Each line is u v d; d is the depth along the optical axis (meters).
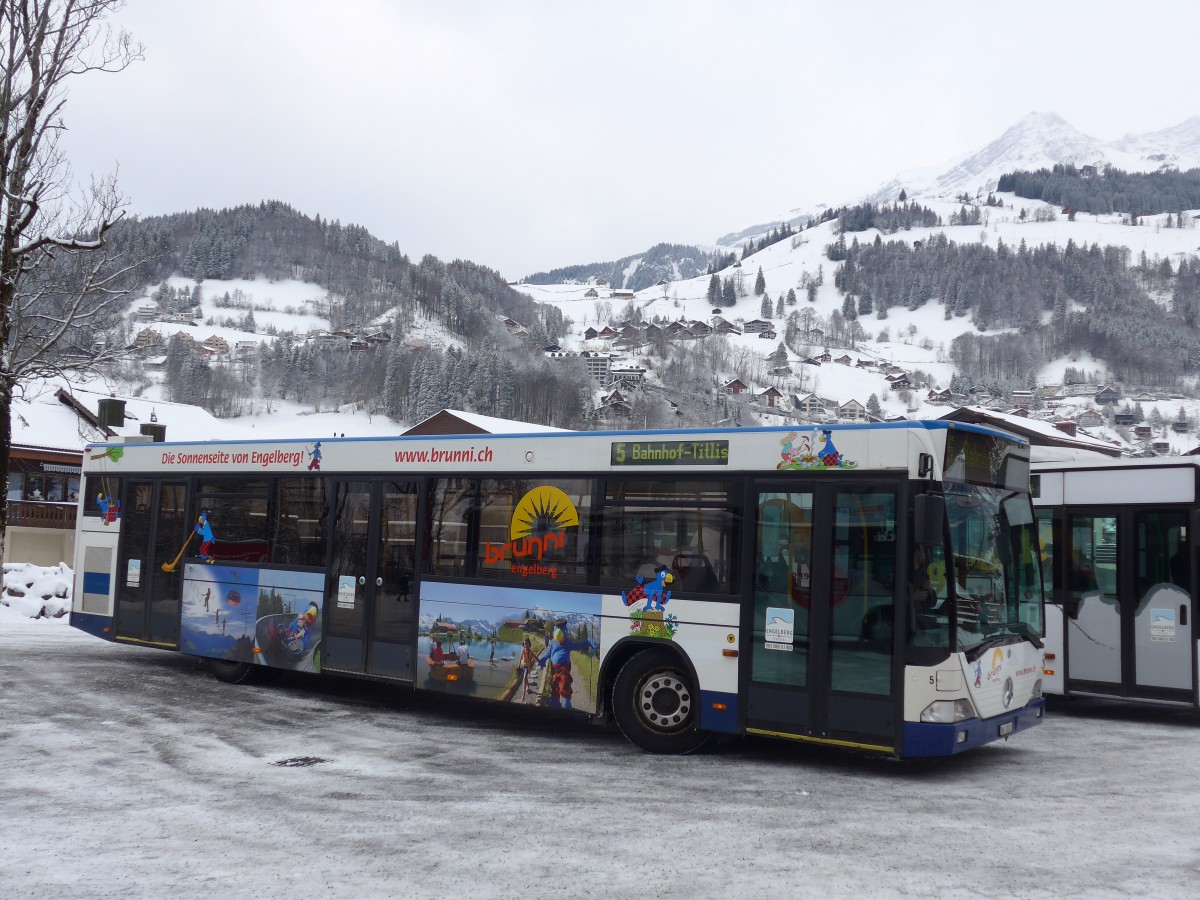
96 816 7.30
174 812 7.43
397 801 7.81
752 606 9.45
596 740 10.65
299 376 150.75
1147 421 196.75
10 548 42.25
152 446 14.76
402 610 11.84
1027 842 6.89
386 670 11.90
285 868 6.14
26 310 19.53
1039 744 11.01
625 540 10.29
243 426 128.25
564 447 10.81
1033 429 46.38
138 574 14.69
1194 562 12.62
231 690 13.24
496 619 11.06
